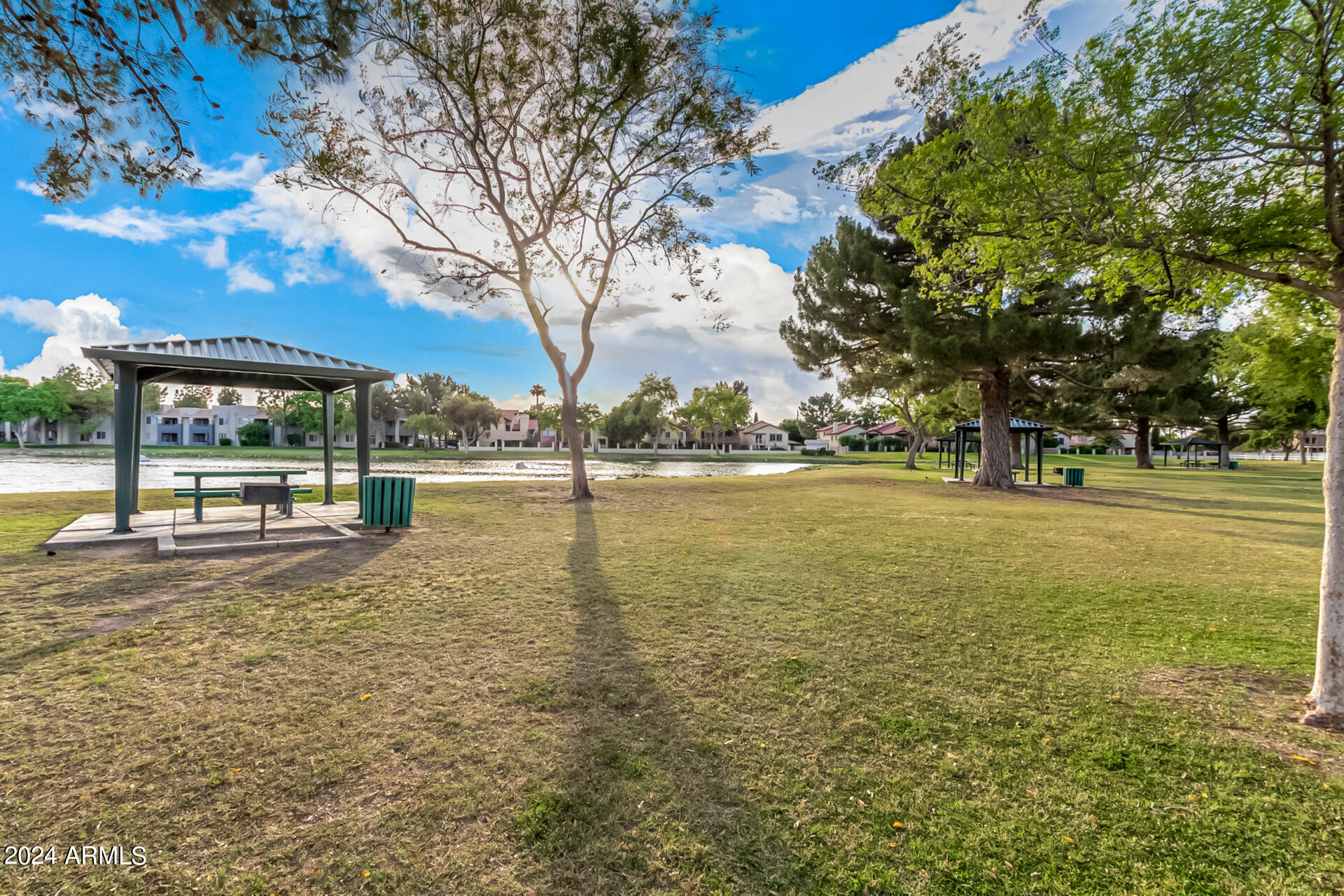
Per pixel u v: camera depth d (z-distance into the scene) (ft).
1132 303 57.41
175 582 21.27
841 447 309.01
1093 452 275.80
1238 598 21.49
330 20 15.87
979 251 24.30
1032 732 11.54
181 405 308.81
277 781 9.49
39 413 206.69
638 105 44.45
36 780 9.36
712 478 87.15
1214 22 13.91
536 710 12.10
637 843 8.23
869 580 23.73
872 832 8.56
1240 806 9.24
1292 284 13.97
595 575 23.66
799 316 79.00
